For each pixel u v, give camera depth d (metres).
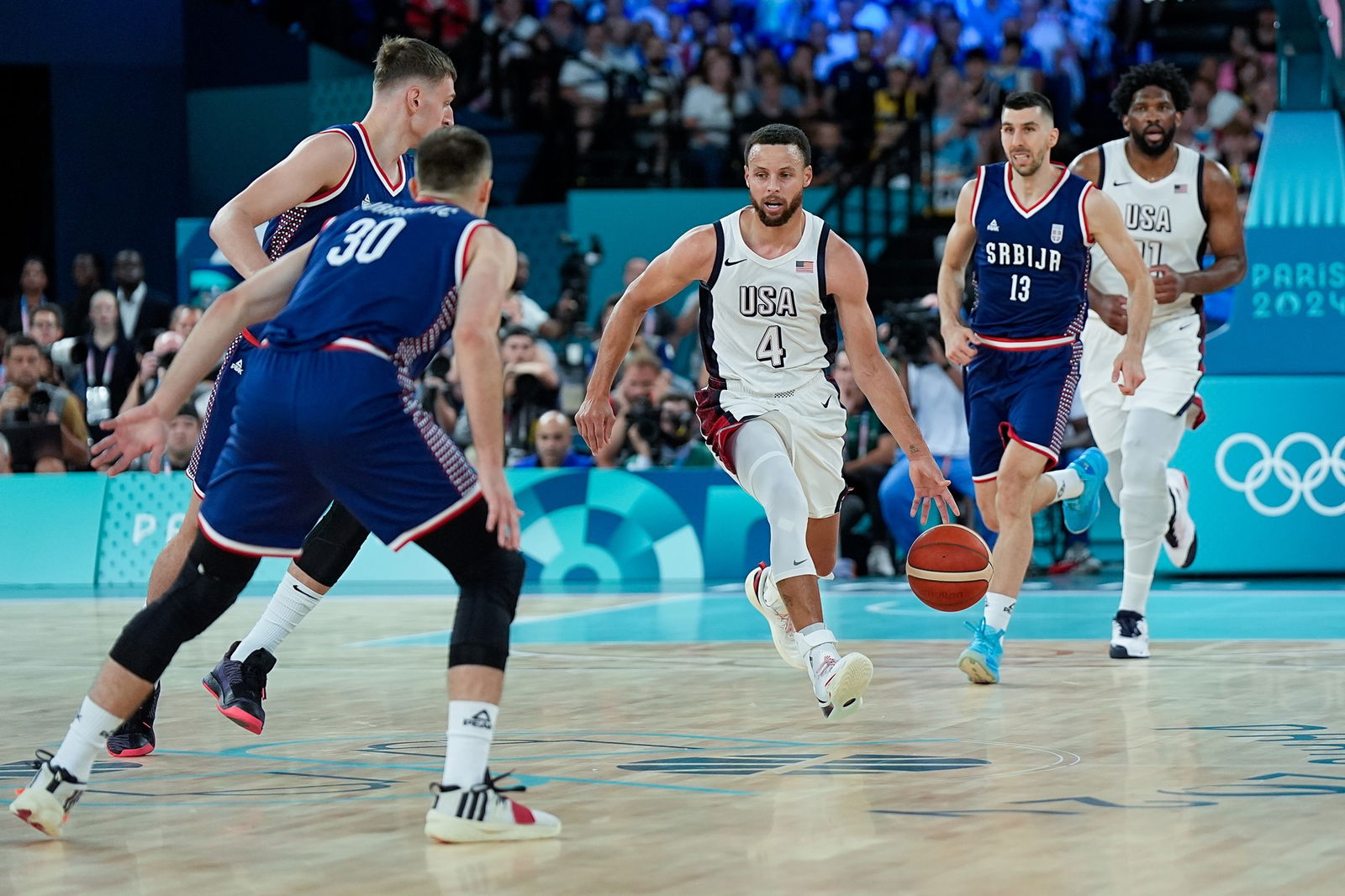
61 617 20.59
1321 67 25.61
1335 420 24.20
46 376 27.89
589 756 9.27
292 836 7.16
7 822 7.62
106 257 37.34
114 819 7.64
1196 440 24.41
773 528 10.36
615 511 25.81
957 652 15.13
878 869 6.30
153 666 7.40
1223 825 7.07
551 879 6.25
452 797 6.96
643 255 32.50
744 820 7.35
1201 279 15.13
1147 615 18.80
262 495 7.50
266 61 37.62
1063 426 13.64
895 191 33.69
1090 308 15.38
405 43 10.11
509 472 25.89
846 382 25.89
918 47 36.41
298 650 16.02
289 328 7.47
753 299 11.02
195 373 7.54
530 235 35.69
